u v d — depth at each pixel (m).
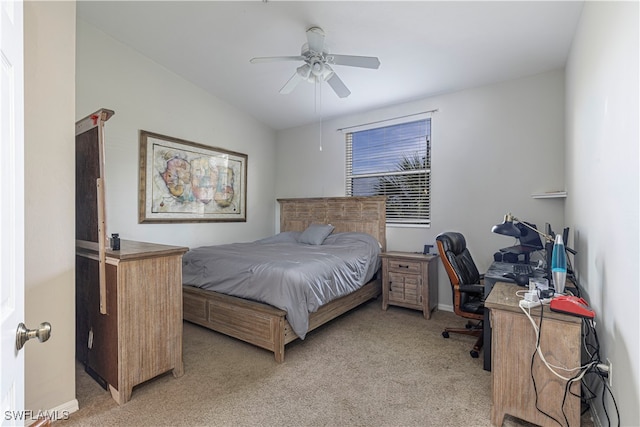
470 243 3.49
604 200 1.56
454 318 3.33
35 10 1.63
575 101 2.35
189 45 3.15
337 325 3.11
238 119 4.55
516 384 1.58
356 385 2.02
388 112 4.10
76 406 1.77
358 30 2.59
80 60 2.93
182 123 3.80
